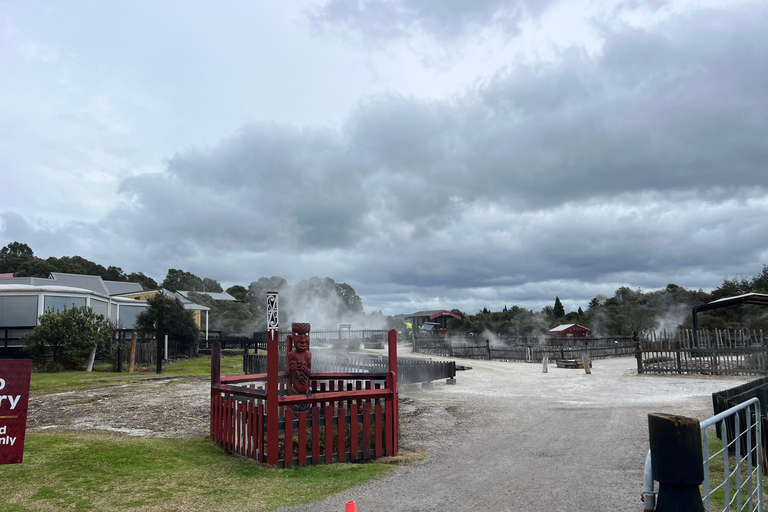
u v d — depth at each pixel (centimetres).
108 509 505
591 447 813
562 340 3638
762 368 1917
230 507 523
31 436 864
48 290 2533
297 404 709
